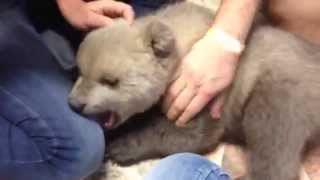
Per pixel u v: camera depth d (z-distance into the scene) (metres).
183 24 0.85
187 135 0.86
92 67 0.75
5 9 0.73
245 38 0.86
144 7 1.00
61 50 0.78
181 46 0.82
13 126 0.67
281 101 0.83
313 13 0.94
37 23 0.80
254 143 0.85
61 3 0.78
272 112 0.83
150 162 0.88
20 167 0.70
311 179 0.86
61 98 0.72
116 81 0.75
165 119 0.85
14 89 0.67
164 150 0.87
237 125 0.88
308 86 0.84
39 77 0.70
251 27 0.88
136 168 0.87
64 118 0.70
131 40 0.77
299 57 0.86
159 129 0.86
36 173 0.71
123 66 0.75
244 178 0.85
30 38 0.73
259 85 0.84
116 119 0.80
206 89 0.80
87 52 0.76
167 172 0.77
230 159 0.89
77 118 0.72
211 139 0.88
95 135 0.73
